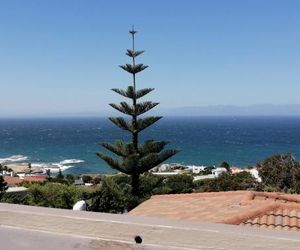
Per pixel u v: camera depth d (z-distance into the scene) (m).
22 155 93.12
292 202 8.96
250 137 141.12
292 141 123.56
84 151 100.25
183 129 196.75
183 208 8.66
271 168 22.14
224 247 2.03
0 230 2.46
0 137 145.75
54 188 20.81
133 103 18.14
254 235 1.98
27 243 2.27
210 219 7.29
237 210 7.77
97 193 18.52
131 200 18.20
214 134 158.75
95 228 2.31
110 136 148.12
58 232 2.40
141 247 2.17
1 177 25.41
